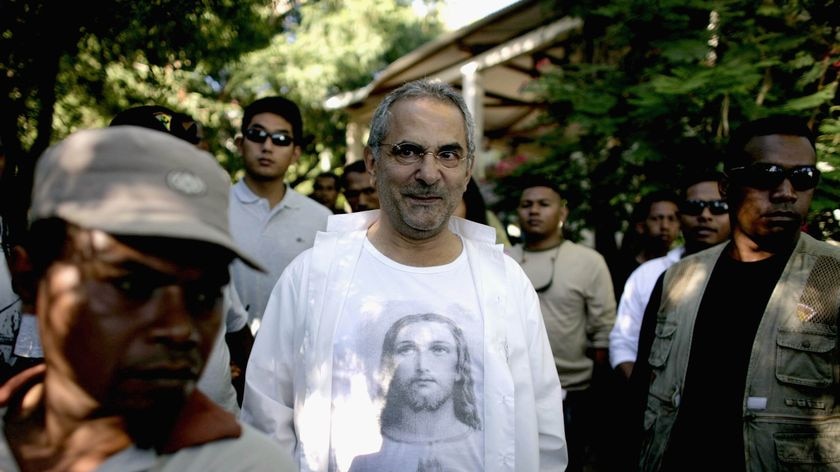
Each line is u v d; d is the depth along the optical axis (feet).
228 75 33.68
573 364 12.37
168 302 2.63
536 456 6.01
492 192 20.97
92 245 2.57
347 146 35.58
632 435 8.76
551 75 17.90
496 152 34.60
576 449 12.36
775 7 14.11
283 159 11.04
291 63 34.32
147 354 2.59
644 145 14.76
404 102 6.05
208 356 2.86
